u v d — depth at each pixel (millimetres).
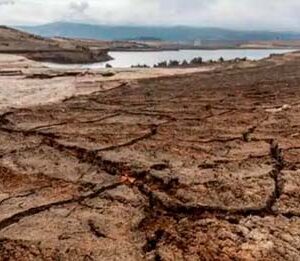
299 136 5598
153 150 5156
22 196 4023
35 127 6293
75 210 3742
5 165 4801
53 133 5953
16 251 3160
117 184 4262
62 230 3416
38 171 4633
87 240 3279
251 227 3406
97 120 6707
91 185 4242
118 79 11703
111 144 5395
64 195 4035
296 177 4281
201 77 12359
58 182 4336
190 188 4070
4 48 25562
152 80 11688
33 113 7270
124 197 3979
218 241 3225
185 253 3096
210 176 4332
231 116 6820
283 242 3195
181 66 18734
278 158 4832
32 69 14000
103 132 5969
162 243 3229
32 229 3439
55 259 3064
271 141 5430
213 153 5020
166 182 4227
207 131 5938
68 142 5508
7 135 5957
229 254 3066
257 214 3613
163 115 6973
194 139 5562
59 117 6938
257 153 4984
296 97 8336
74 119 6789
